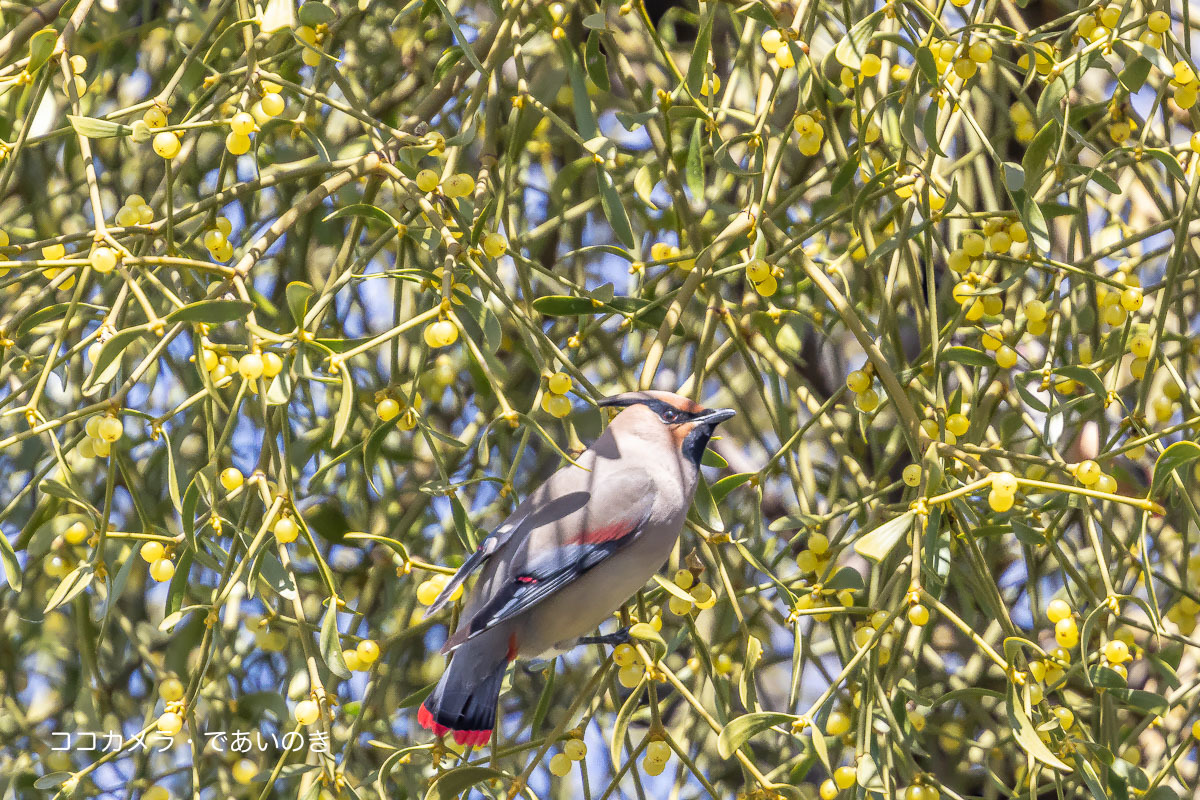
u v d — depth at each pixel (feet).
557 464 28.71
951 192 18.15
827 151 25.08
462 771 17.87
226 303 16.31
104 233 16.97
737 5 23.35
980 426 21.47
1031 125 25.22
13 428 27.09
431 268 27.40
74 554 23.35
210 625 18.04
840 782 19.51
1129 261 20.71
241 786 25.98
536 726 20.29
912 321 29.89
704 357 21.88
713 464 21.35
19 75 18.52
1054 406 18.69
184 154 21.01
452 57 23.17
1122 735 24.02
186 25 29.81
